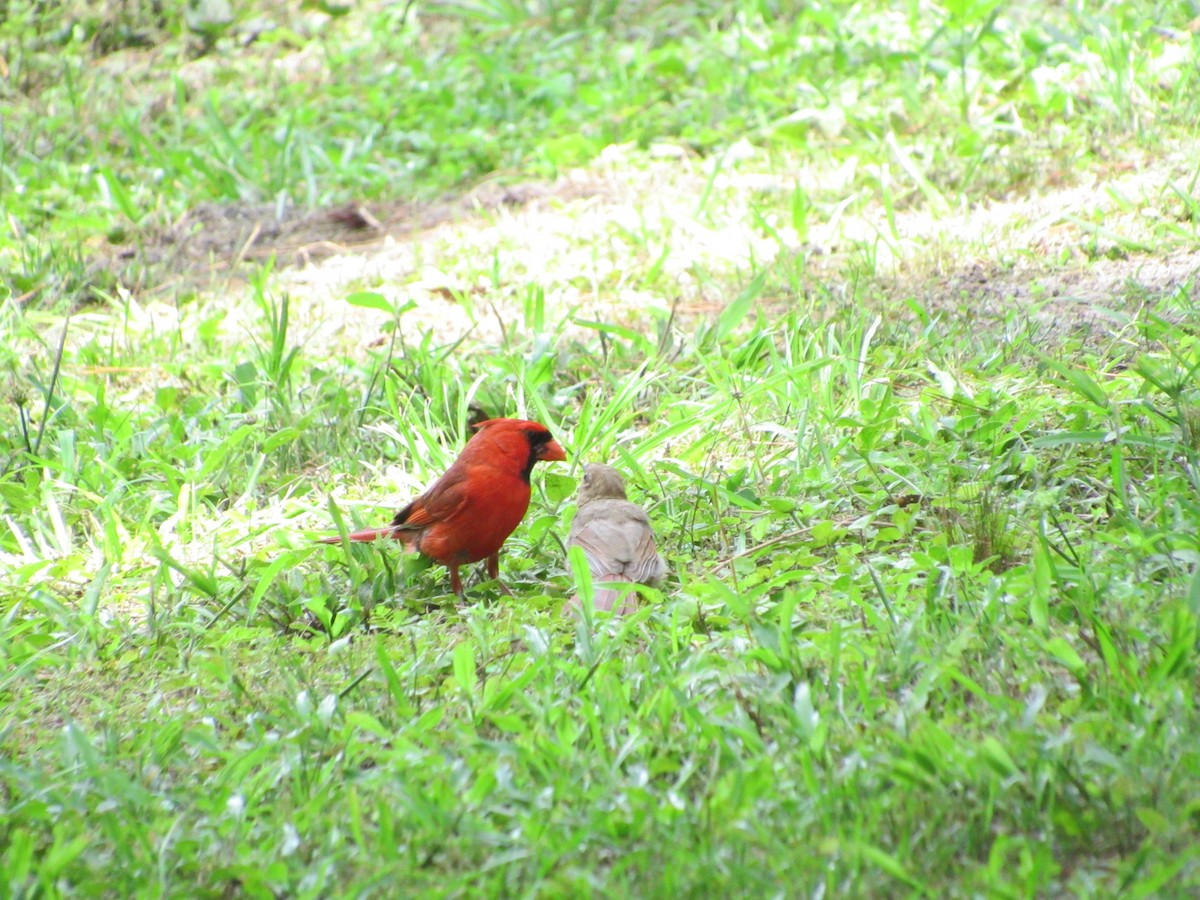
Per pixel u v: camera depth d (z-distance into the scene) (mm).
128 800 6543
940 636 7266
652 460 10828
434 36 24594
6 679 8148
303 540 9812
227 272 17172
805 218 15703
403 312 13195
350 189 19438
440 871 5777
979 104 18109
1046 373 11156
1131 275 12875
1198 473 8625
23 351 14867
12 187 19938
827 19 20703
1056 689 6633
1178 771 5750
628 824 5809
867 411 10461
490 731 6953
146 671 8359
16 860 5742
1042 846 5426
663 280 14898
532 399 11664
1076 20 19453
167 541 10367
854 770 5934
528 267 15586
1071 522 8812
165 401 13039
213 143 20344
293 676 7898
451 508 8758
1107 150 16156
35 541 10664
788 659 6922
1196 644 6648
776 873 5418
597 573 8469
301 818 6238
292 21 25781
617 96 20562
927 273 13844
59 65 24031
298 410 12570
